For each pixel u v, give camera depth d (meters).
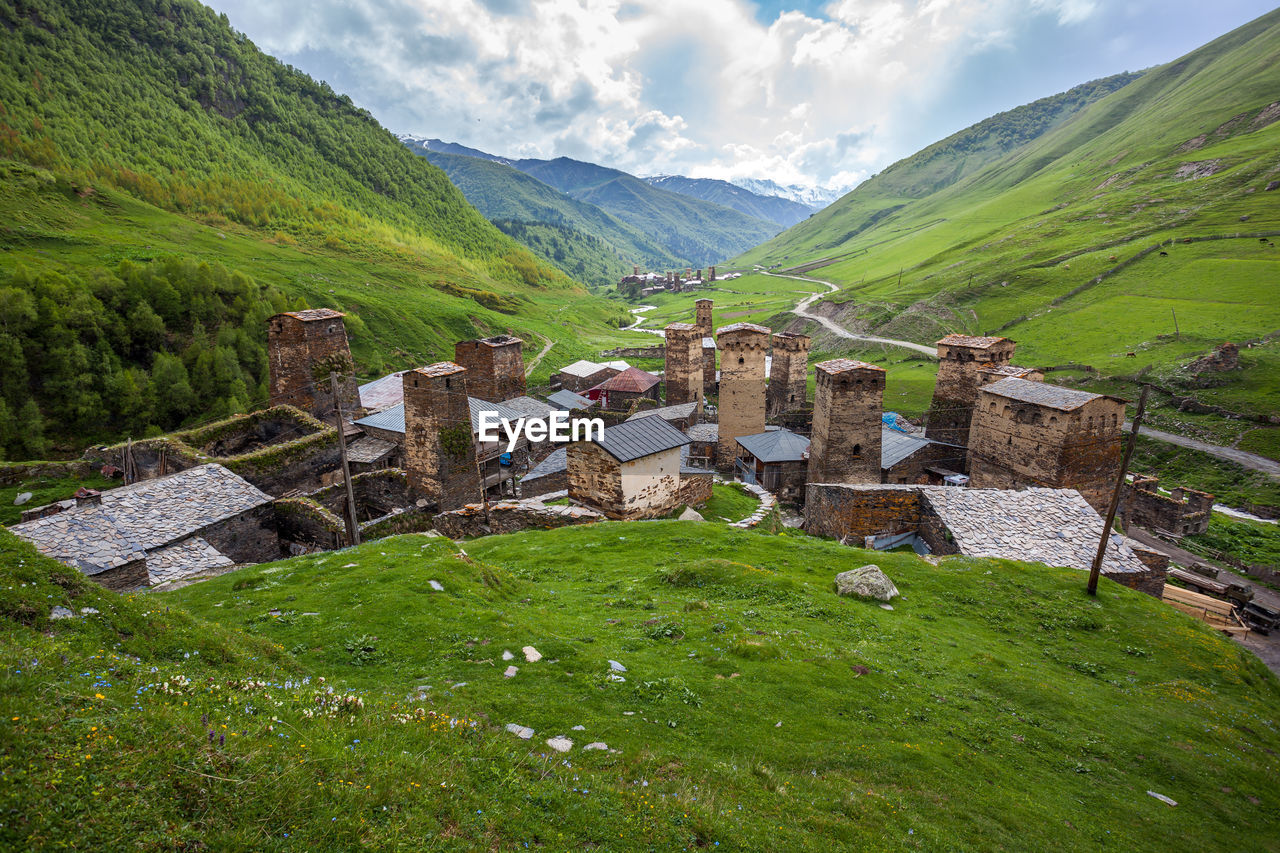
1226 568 54.31
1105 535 27.27
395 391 75.12
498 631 17.59
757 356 62.19
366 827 7.82
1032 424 46.84
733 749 13.84
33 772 6.89
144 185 197.75
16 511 39.91
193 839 6.87
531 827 9.15
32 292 95.81
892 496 36.72
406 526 38.78
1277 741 19.42
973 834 12.37
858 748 14.53
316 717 10.10
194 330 109.69
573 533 32.53
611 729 13.62
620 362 127.56
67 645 10.22
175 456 42.75
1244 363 100.25
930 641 21.84
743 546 30.17
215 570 29.67
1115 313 137.62
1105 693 20.30
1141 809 14.65
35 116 197.62
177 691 9.47
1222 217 165.12
